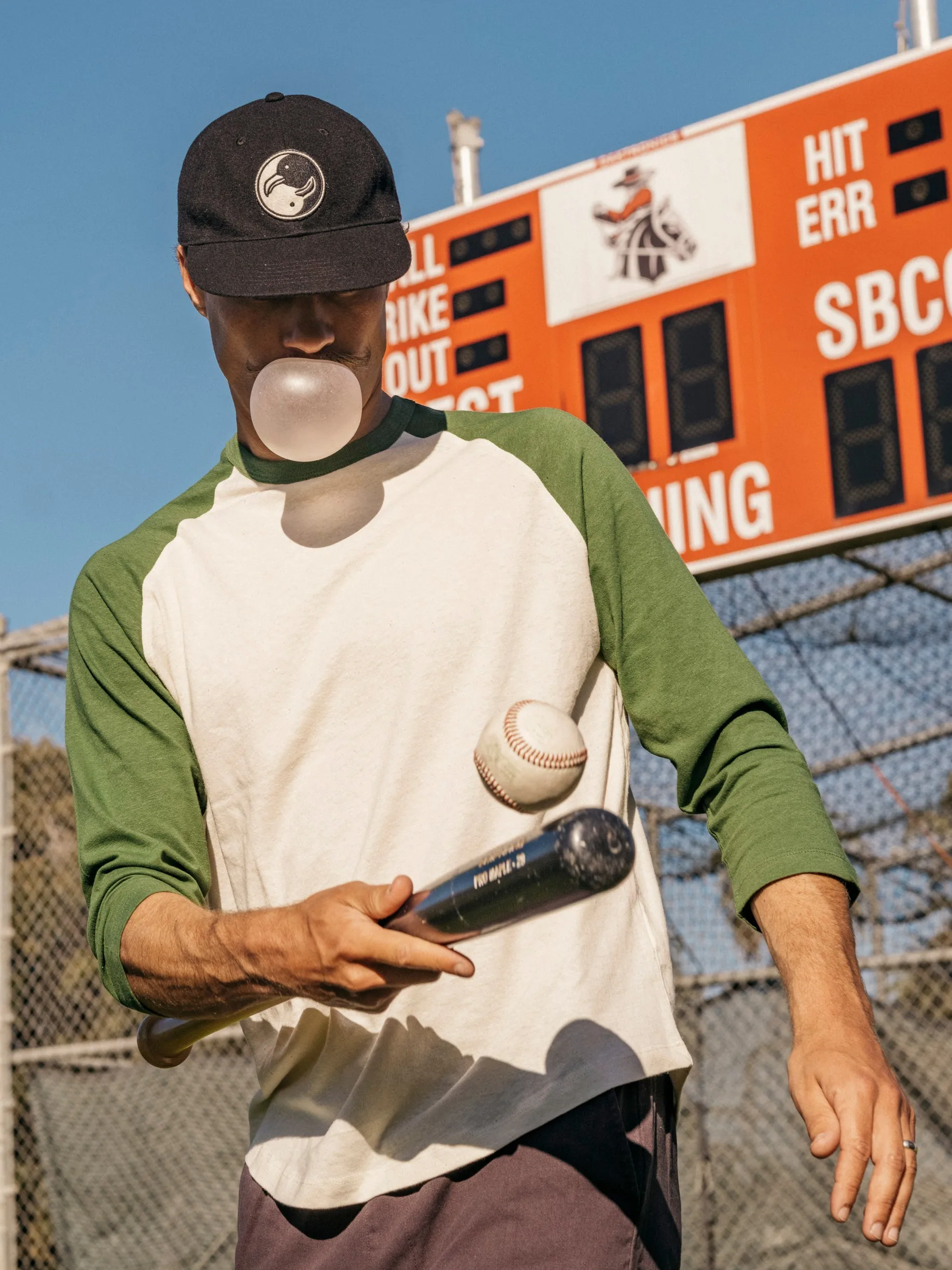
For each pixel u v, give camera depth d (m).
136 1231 5.38
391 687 1.42
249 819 1.46
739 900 1.30
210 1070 5.55
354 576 1.47
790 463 5.54
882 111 5.71
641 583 1.45
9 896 5.81
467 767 1.38
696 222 5.99
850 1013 1.18
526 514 1.48
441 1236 1.30
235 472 1.62
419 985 1.18
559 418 1.53
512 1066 1.32
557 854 0.95
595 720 1.46
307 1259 1.35
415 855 1.37
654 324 5.98
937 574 5.25
